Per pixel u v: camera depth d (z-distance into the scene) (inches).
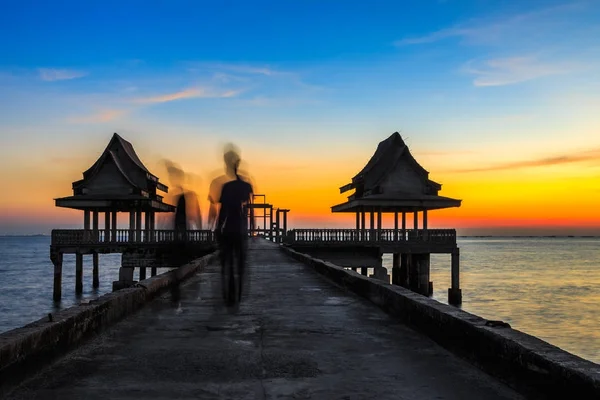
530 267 2933.1
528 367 195.2
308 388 213.6
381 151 1724.9
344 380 224.2
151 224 1881.2
